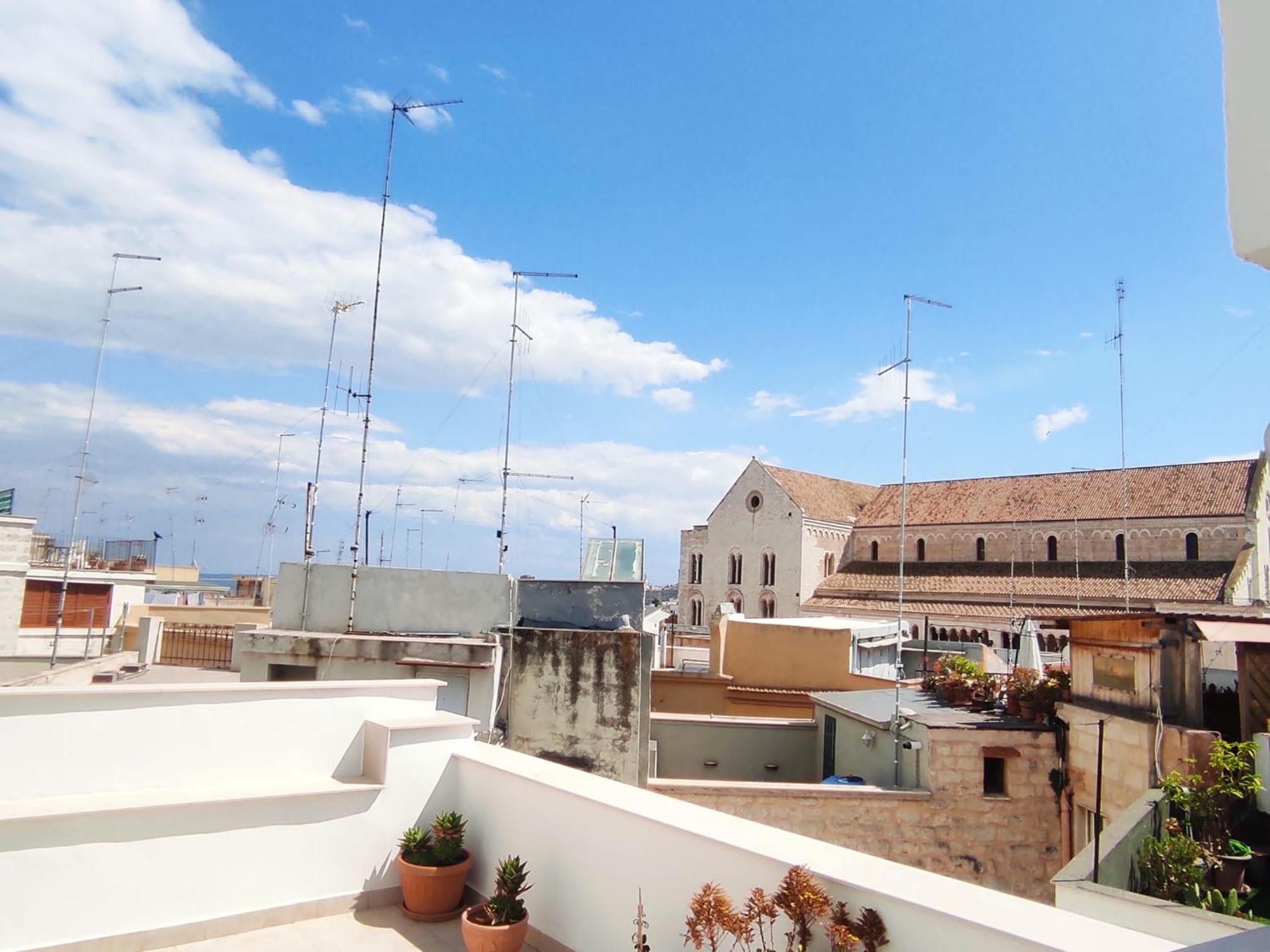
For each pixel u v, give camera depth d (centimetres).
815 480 7325
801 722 2102
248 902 781
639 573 2225
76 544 3525
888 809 1555
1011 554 5906
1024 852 1564
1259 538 4909
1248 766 1136
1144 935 460
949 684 1947
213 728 821
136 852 728
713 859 636
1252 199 243
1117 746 1394
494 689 1488
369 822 858
